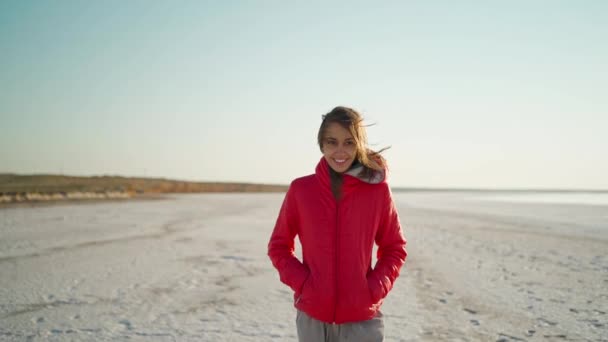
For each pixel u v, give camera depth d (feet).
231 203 122.42
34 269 25.23
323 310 6.22
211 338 14.02
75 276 23.48
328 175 6.51
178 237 41.42
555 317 16.25
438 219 66.23
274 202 132.87
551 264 27.55
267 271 25.41
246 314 16.78
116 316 16.35
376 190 6.52
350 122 6.20
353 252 6.33
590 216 71.77
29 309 17.21
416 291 20.48
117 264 27.14
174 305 17.99
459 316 16.40
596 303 18.24
